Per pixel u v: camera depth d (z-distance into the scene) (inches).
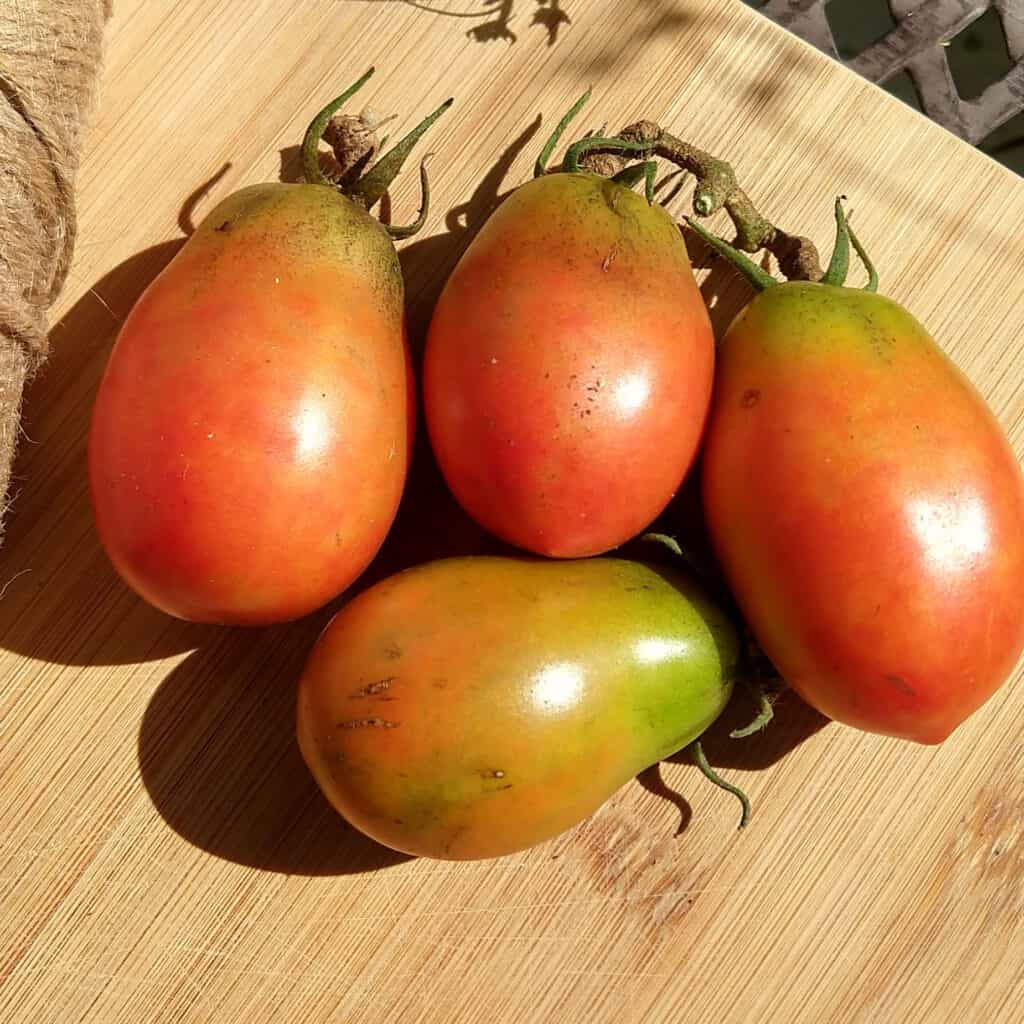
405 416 7.0
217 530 6.4
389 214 8.4
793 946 8.1
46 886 7.8
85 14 7.6
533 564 6.9
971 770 8.3
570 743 6.4
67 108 7.4
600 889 8.1
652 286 6.6
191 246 6.9
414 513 8.2
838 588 6.4
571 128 8.6
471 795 6.4
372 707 6.4
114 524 6.6
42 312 7.6
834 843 8.2
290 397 6.4
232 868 7.9
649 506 6.8
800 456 6.5
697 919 8.1
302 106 8.5
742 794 7.6
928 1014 8.2
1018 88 9.8
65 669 8.0
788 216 8.6
